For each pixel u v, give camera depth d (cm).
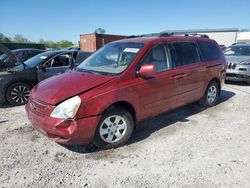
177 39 479
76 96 332
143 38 461
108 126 366
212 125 468
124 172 315
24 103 632
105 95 348
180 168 321
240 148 373
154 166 327
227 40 3369
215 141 398
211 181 293
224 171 312
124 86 368
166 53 444
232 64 849
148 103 407
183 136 418
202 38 554
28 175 310
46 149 377
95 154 361
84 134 337
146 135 425
